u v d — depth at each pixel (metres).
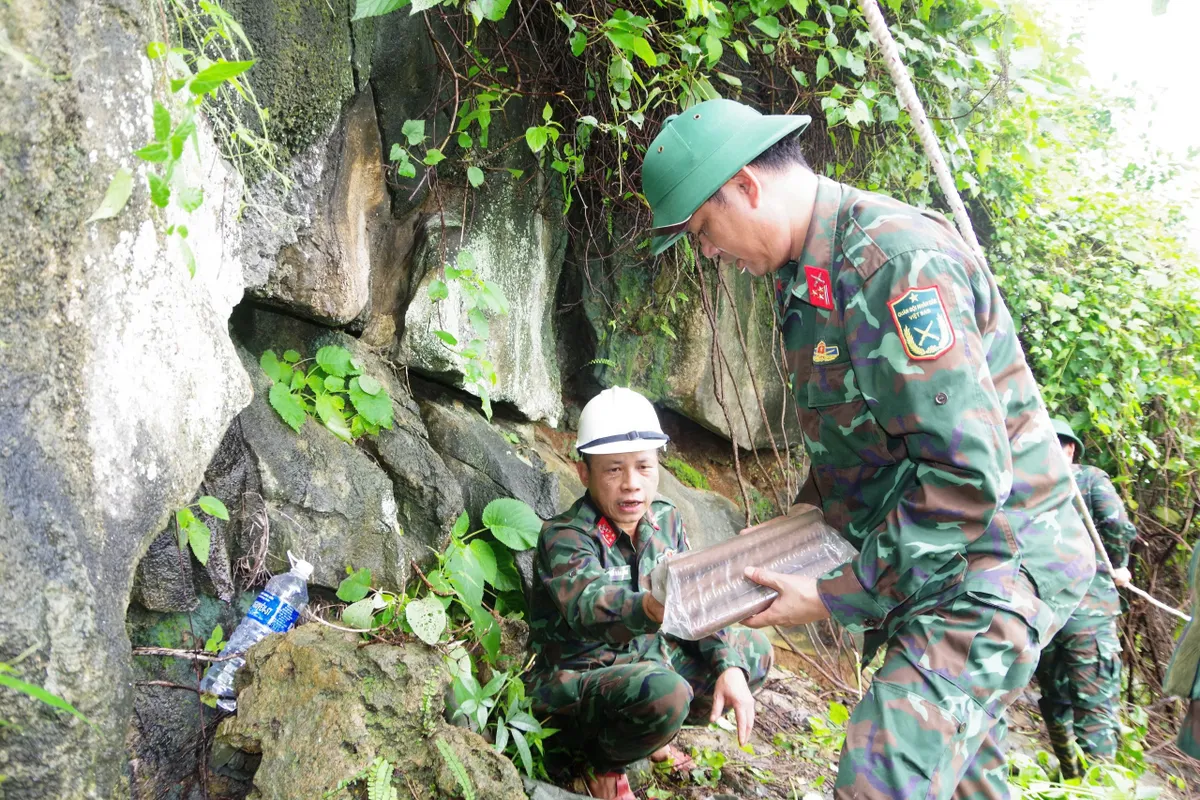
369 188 2.64
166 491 1.55
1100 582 3.28
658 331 3.75
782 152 1.66
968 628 1.50
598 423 2.34
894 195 3.80
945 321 1.46
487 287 2.68
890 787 1.44
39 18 1.23
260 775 1.63
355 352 2.66
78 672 1.24
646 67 3.06
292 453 2.27
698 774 2.58
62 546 1.24
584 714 2.26
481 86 2.67
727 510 3.93
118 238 1.40
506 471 2.95
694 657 2.51
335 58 2.27
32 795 1.19
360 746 1.61
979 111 3.70
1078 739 3.22
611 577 2.32
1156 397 4.99
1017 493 1.63
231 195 2.00
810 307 1.67
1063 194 5.21
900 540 1.49
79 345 1.32
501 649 2.53
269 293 2.36
